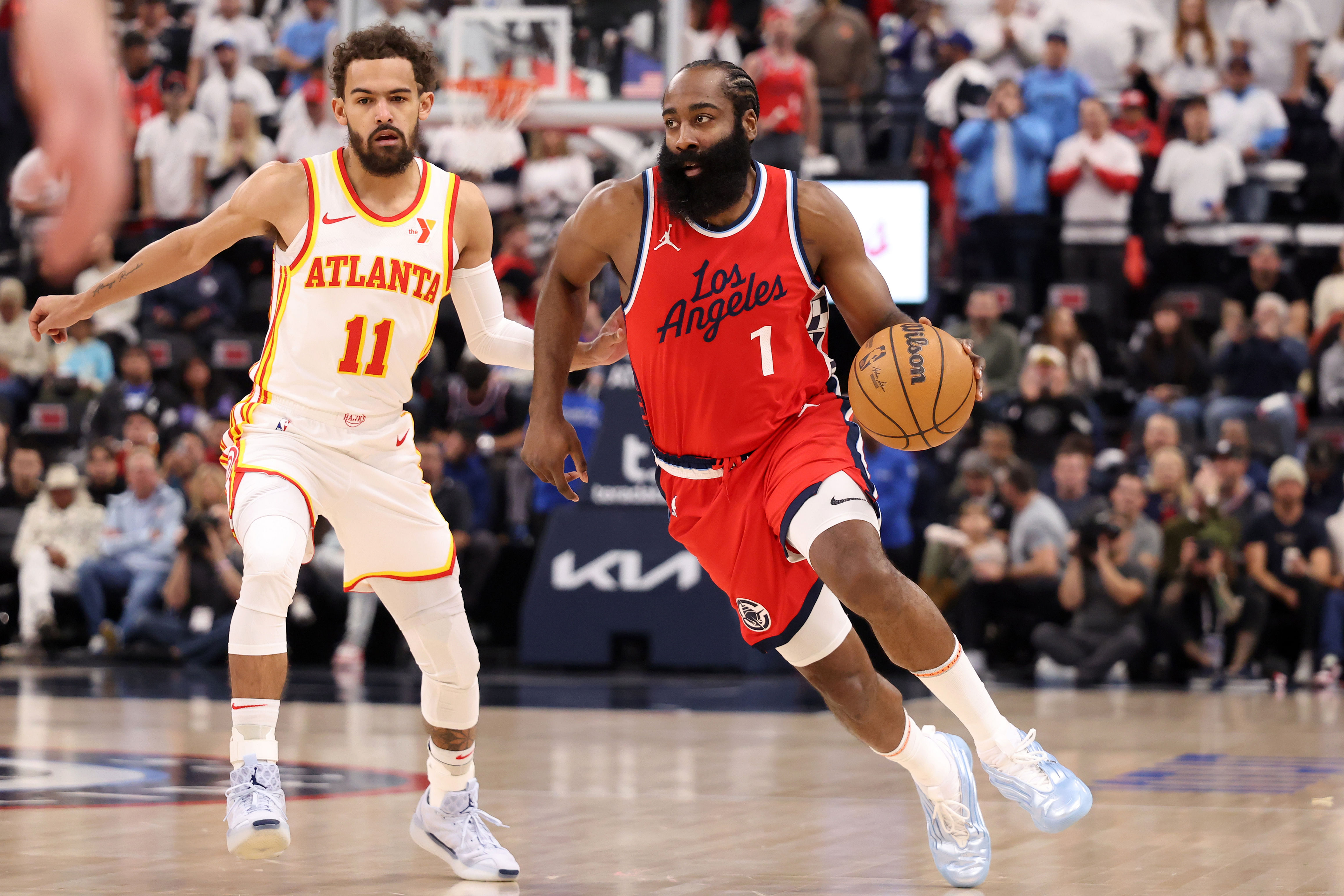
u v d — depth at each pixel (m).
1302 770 12.64
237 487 7.87
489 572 25.16
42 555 25.81
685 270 8.02
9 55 33.38
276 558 7.55
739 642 23.00
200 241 8.05
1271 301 26.97
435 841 8.06
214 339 29.62
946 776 7.77
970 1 34.94
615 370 24.02
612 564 23.50
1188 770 12.62
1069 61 31.25
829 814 10.19
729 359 7.99
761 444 8.02
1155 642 22.95
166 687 20.97
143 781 11.69
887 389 7.79
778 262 8.00
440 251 8.12
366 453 8.05
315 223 7.93
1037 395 25.59
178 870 8.00
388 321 7.99
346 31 25.23
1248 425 25.55
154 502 25.81
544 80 24.70
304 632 25.81
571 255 8.33
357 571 8.20
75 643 26.81
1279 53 31.95
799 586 7.95
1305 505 23.92
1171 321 27.47
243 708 7.50
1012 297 28.55
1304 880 7.75
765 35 31.14
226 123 32.59
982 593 23.44
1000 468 24.02
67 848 8.69
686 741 14.85
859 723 7.93
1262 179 30.44
